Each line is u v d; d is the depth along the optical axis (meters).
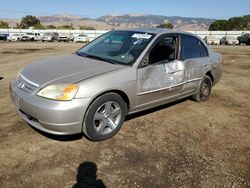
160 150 3.59
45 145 3.52
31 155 3.28
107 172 3.04
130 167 3.16
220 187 2.91
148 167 3.18
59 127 3.23
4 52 17.50
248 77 9.07
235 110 5.42
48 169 3.02
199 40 5.50
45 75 3.55
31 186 2.73
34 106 3.24
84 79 3.40
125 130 4.11
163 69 4.31
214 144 3.88
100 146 3.59
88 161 3.22
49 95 3.23
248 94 6.75
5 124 4.08
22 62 12.01
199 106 5.51
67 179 2.88
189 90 5.14
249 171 3.24
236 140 4.06
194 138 4.02
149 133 4.07
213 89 7.09
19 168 3.01
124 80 3.71
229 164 3.37
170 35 4.67
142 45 4.22
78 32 54.59
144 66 4.02
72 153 3.37
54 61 4.20
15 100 3.62
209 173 3.14
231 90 7.09
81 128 3.42
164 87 4.38
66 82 3.32
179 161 3.35
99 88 3.42
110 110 3.71
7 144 3.50
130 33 4.70
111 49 4.45
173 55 4.63
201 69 5.29
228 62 13.39
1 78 7.72
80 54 4.59
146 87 4.06
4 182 2.76
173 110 5.15
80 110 3.28
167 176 3.04
